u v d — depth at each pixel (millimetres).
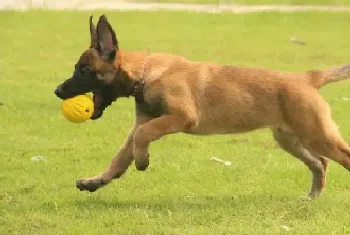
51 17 30984
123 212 10109
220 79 10562
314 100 10336
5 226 9641
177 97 10328
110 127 15680
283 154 13836
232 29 29625
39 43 26266
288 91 10398
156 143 14398
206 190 11383
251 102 10508
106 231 9375
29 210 10266
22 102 17609
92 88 10594
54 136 14883
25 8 33031
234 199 10797
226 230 9383
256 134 15250
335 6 35594
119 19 31016
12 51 24766
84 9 33312
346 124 16344
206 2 37062
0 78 20469
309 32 29359
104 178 10758
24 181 11797
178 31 29016
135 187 11516
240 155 13680
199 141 14641
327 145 10336
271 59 24359
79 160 13141
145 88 10445
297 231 9406
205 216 9961
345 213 10133
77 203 10547
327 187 11672
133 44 26281
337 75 10578
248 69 10703
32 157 13227
